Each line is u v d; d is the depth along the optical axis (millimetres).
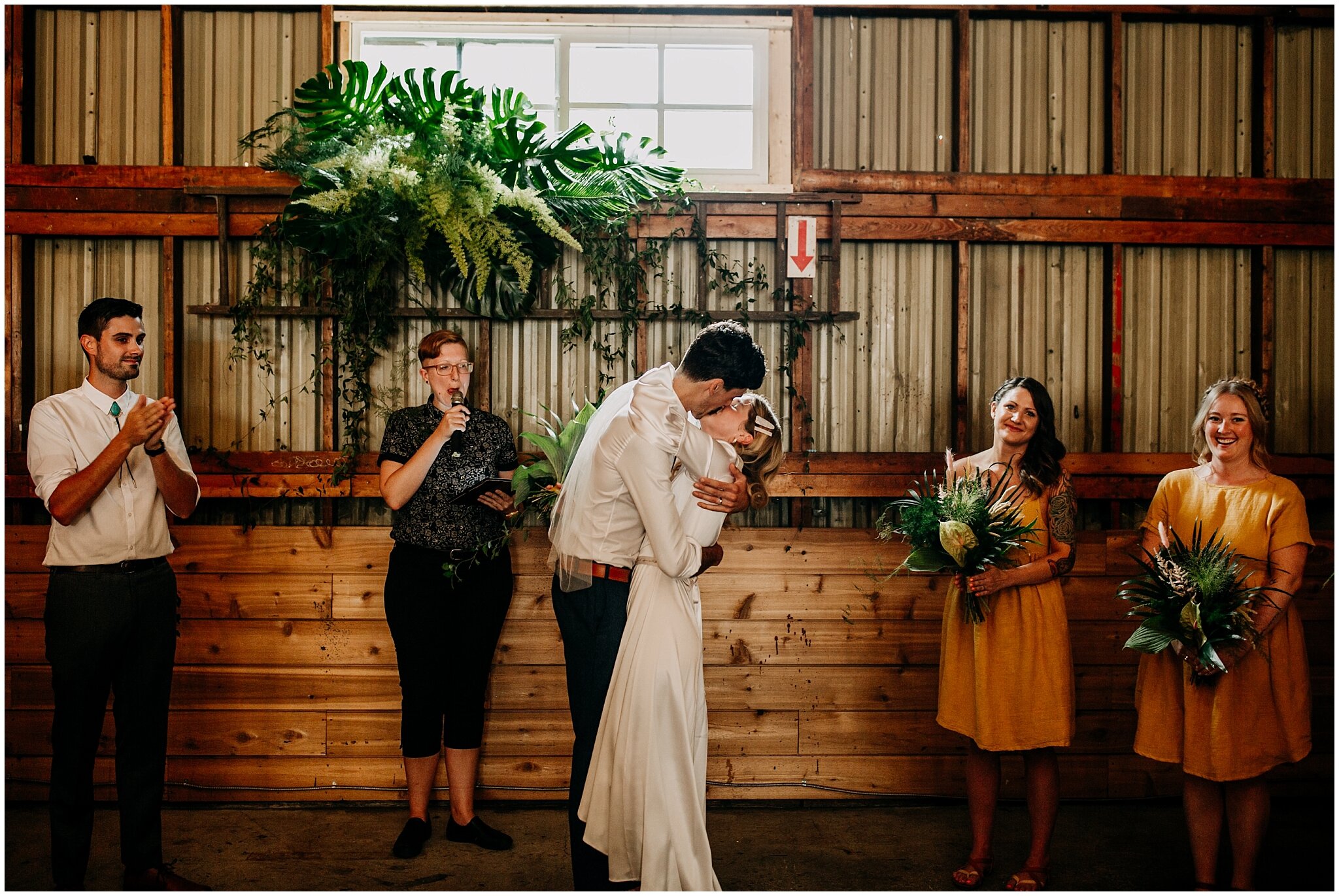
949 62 3398
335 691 3201
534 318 3271
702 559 2348
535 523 3227
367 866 2760
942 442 3396
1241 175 3447
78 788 2500
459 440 2900
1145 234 3357
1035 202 3338
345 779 3201
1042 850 2621
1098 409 3420
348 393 3285
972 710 2668
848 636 3248
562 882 2676
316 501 3320
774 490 3289
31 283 3268
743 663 3234
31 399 3273
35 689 3162
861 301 3389
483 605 2895
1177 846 2941
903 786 3254
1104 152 3422
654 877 2123
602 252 3244
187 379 3297
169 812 3143
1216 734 2418
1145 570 2533
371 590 3205
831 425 3391
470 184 2971
